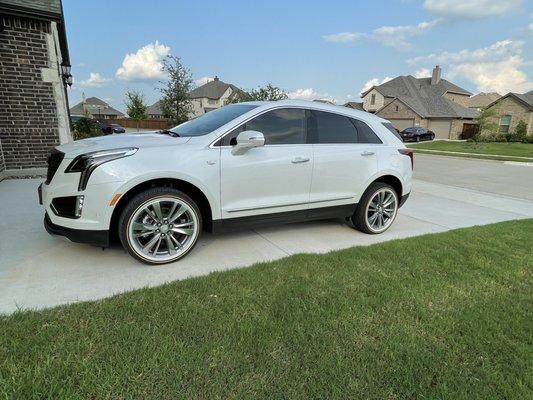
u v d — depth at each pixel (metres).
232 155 3.71
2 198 5.81
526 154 21.55
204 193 3.62
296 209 4.27
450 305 2.95
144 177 3.28
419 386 2.04
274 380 2.03
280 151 4.01
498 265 3.80
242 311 2.69
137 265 3.50
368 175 4.69
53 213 3.32
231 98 23.50
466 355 2.32
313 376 2.07
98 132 19.34
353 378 2.07
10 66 7.53
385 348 2.35
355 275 3.41
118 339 2.27
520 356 2.32
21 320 2.43
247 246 4.20
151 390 1.90
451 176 11.68
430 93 49.66
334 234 4.83
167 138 3.72
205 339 2.33
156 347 2.22
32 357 2.08
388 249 4.12
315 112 4.37
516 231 5.09
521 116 36.41
